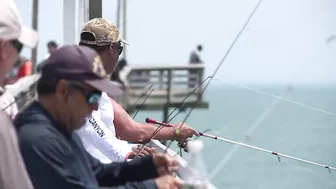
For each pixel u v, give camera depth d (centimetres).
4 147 652
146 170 860
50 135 743
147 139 1326
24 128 747
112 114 1232
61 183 737
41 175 736
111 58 1195
